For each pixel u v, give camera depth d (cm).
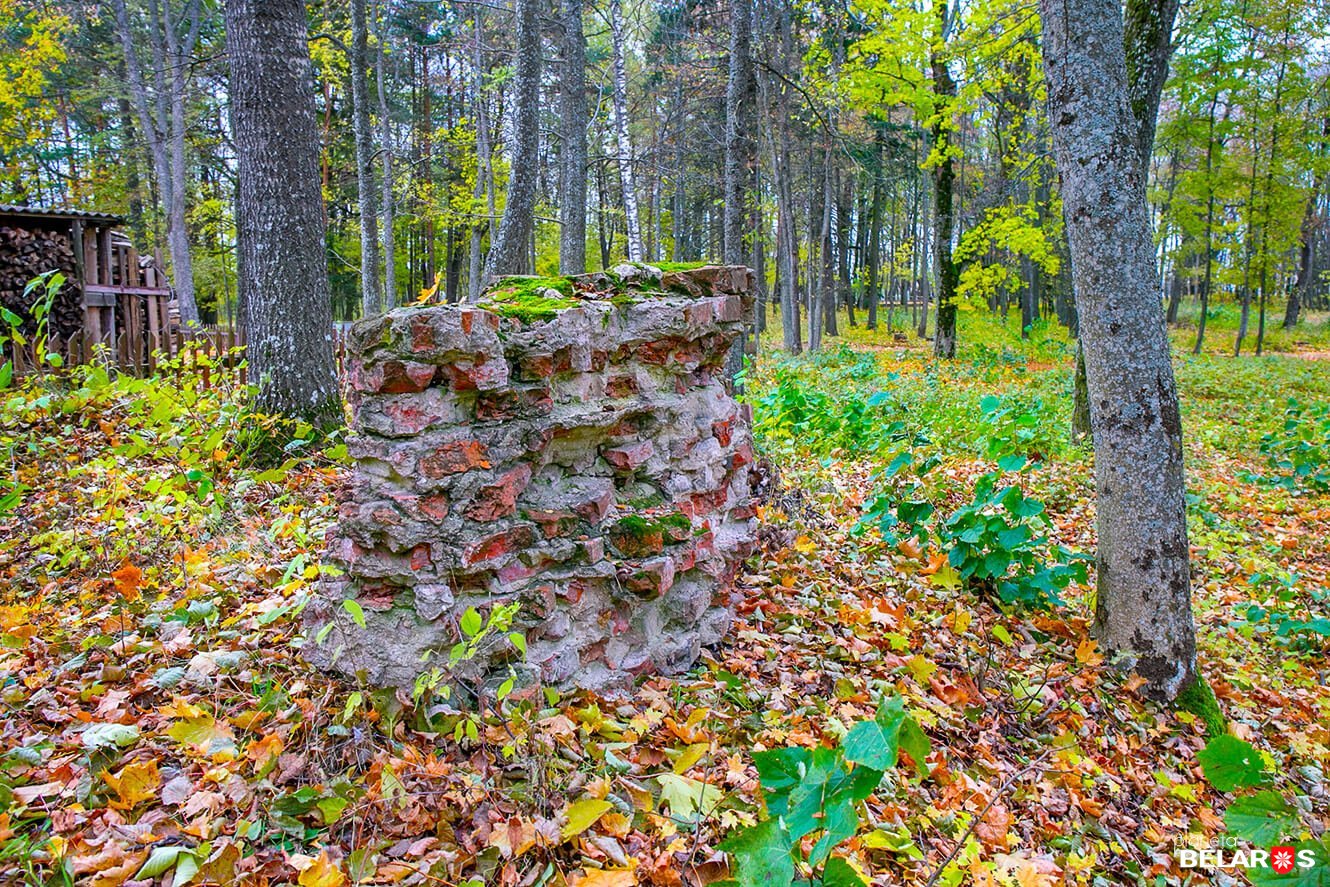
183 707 250
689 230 3039
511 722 252
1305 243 2977
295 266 607
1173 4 727
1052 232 1673
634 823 235
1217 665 445
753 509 433
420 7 2175
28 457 519
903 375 1532
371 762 240
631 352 331
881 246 4172
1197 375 1638
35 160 2505
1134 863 282
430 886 202
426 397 257
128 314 1116
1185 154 2333
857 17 1617
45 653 297
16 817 208
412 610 259
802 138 2084
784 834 159
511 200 1048
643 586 308
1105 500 404
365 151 1417
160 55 1947
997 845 263
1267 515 729
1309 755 365
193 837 208
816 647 366
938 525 468
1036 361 1931
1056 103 390
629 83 2398
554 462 304
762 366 1552
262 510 465
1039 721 350
